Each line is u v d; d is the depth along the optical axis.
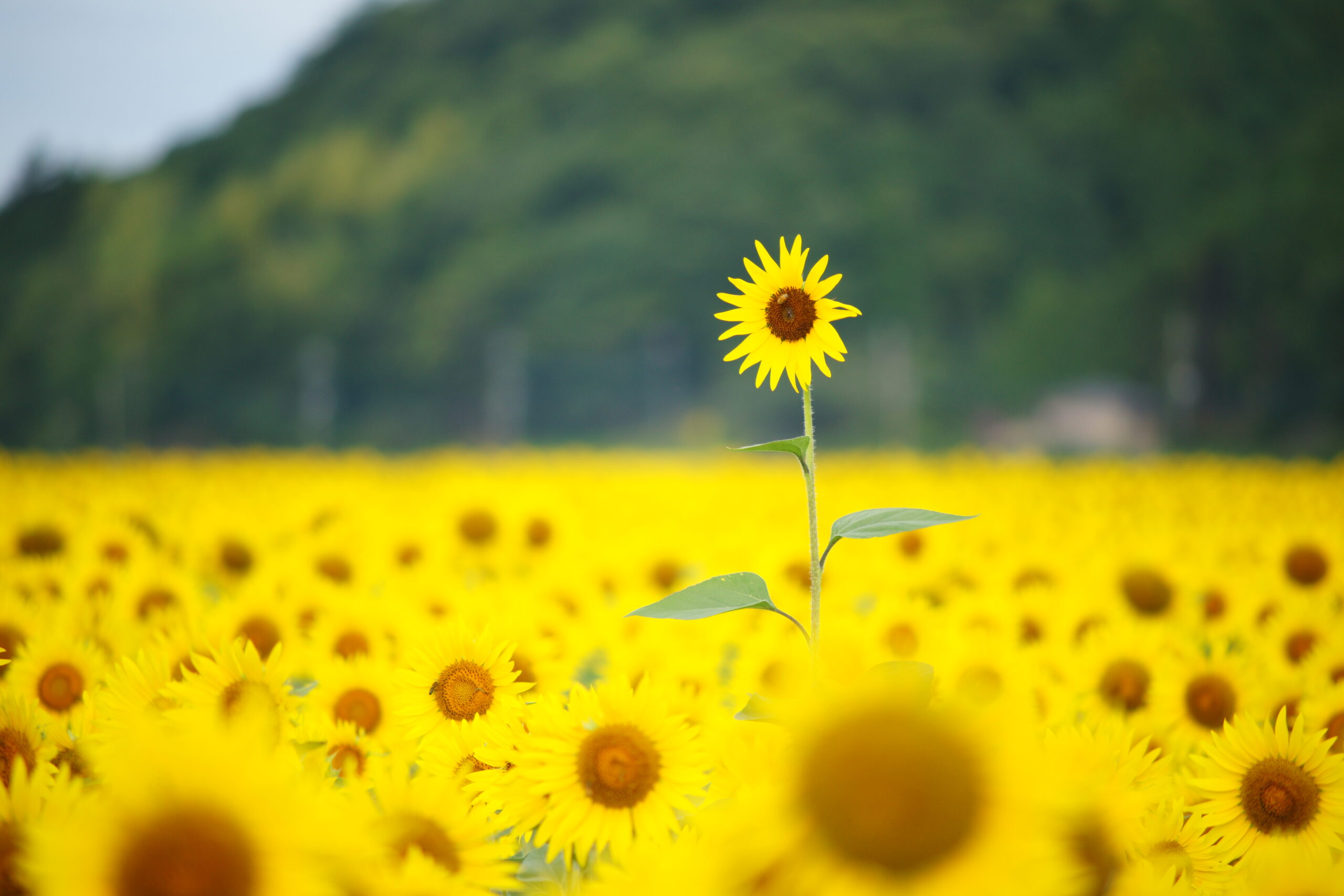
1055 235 121.38
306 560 5.33
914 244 118.06
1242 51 131.50
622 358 118.31
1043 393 100.75
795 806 1.14
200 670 2.12
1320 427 85.56
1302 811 2.14
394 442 118.94
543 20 173.38
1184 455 75.25
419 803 1.74
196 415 124.12
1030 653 3.67
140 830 1.21
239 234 138.25
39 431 123.25
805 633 1.99
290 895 1.21
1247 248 94.56
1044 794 1.10
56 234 150.25
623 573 5.90
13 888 1.46
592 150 135.38
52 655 2.81
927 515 1.94
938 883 1.09
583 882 1.87
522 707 2.13
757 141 129.38
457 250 132.75
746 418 105.75
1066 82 142.50
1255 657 4.11
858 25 149.12
